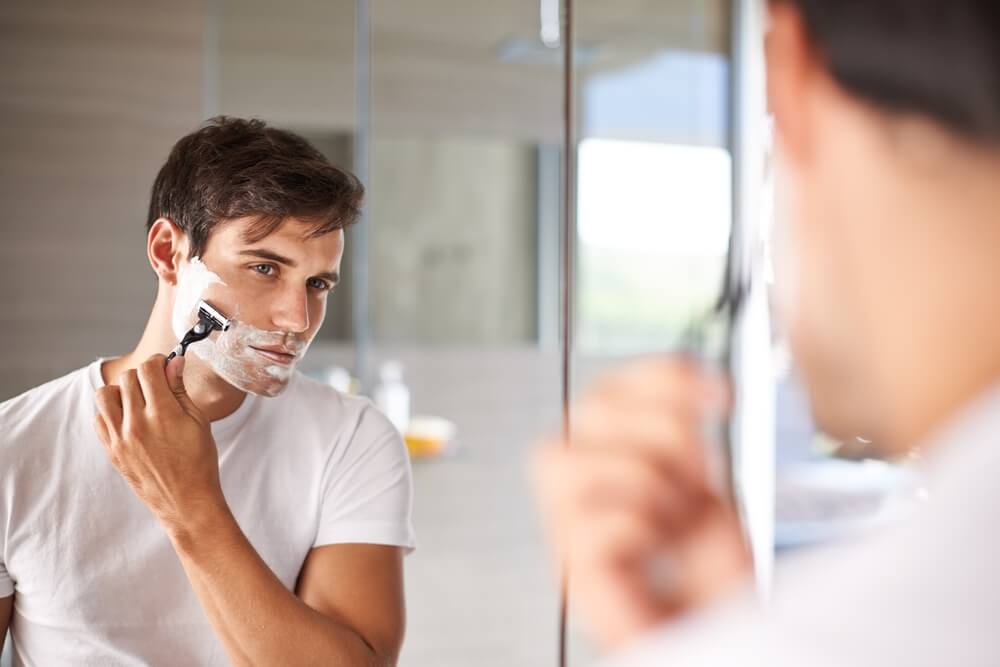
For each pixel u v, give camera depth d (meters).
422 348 2.38
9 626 1.03
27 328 2.23
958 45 0.18
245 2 2.30
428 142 2.39
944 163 0.18
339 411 1.08
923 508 0.17
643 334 2.00
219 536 0.88
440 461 2.36
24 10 2.20
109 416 0.88
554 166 2.43
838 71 0.19
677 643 0.18
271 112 2.32
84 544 0.99
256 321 0.97
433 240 2.39
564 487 0.20
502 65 2.41
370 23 2.35
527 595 2.37
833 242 0.19
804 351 0.20
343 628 0.92
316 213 0.95
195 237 0.97
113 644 0.99
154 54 2.27
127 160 2.26
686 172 2.00
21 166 2.21
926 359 0.18
